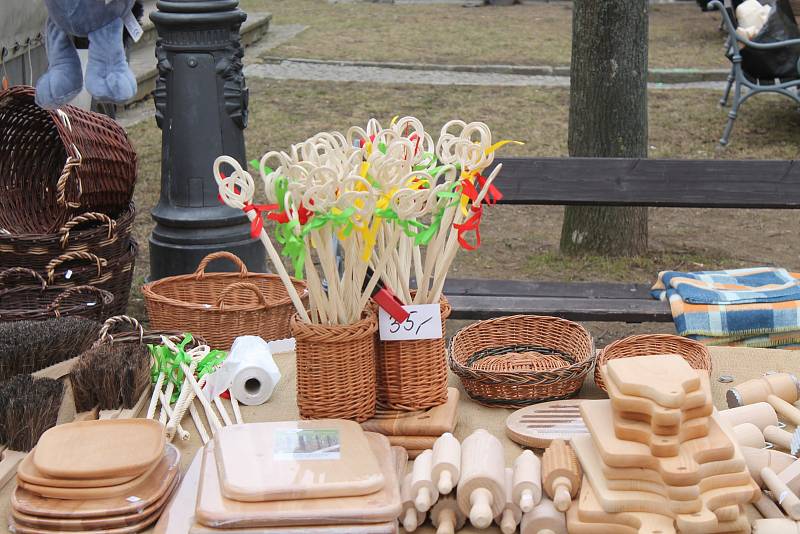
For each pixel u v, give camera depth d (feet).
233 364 7.04
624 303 11.64
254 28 38.32
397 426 6.20
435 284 6.31
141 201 21.56
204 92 13.17
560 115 28.86
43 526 5.25
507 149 25.31
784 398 6.69
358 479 5.17
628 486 5.10
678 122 27.94
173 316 8.96
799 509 5.28
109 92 9.97
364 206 5.54
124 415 6.68
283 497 5.08
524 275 18.19
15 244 11.15
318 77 33.12
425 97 30.55
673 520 4.95
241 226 13.69
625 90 17.03
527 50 37.70
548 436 6.20
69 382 7.31
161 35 13.16
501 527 5.28
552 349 7.95
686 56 36.29
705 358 7.30
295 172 5.60
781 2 24.89
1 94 11.66
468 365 7.71
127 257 12.21
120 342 8.00
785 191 12.20
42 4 17.92
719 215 22.30
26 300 11.23
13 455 6.07
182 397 6.78
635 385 5.09
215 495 5.15
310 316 6.46
